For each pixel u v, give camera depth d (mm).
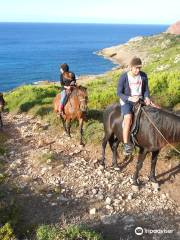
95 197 8695
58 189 8992
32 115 17250
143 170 9812
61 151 11750
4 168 10578
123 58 82625
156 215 7879
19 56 108562
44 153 11352
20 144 12938
